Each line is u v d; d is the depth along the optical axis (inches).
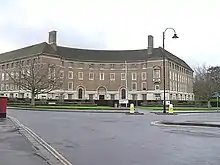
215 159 307.1
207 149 366.9
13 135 495.2
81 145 397.1
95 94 3686.0
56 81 2571.4
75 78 3614.7
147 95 3491.6
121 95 3663.9
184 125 707.4
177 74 3745.1
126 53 3791.8
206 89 2608.3
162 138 470.0
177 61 3796.8
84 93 3654.0
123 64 3688.5
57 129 596.4
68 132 545.3
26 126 653.9
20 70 2502.5
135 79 3612.2
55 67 3270.2
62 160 301.3
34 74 2199.8
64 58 3538.4
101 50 3855.8
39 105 1990.7
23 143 410.6
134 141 435.5
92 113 1294.3
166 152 346.6
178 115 1234.0
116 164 284.7
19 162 290.2
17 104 2059.5
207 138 470.9
